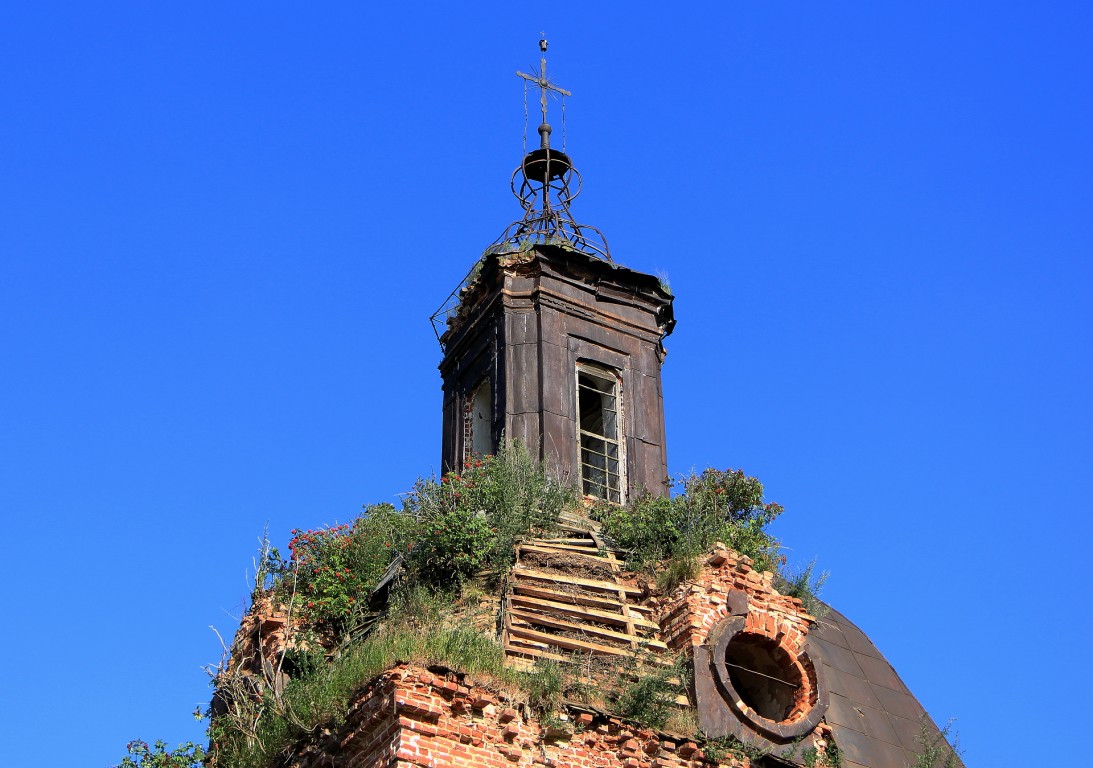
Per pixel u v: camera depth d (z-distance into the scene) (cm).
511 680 1956
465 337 2881
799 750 2162
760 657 2300
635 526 2452
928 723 2450
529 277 2838
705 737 2067
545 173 3055
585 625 2220
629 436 2775
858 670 2484
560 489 2578
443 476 2700
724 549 2314
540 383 2722
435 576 2317
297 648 2316
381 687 1886
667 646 2216
